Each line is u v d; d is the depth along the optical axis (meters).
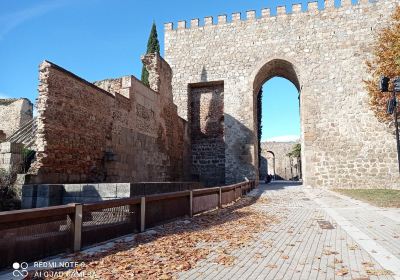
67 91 12.30
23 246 4.87
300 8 26.50
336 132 24.44
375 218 9.66
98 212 6.54
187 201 10.52
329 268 4.87
